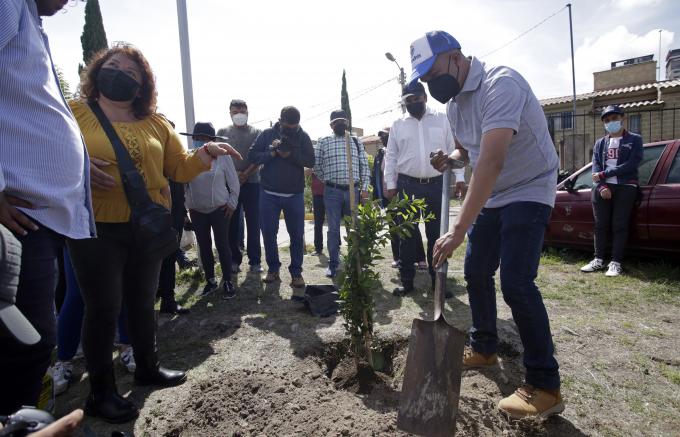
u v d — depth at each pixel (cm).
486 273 262
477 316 269
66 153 161
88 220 178
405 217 272
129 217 221
